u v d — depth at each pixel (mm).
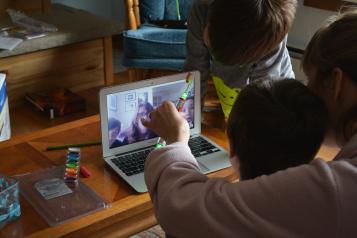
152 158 816
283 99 728
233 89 1515
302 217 599
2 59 2393
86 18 2867
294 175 621
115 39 4191
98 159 1343
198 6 1495
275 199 610
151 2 3105
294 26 3270
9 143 1412
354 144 663
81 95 2658
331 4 2965
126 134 1359
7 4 2961
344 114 711
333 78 697
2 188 1091
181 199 693
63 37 2541
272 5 1174
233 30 1179
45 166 1304
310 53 741
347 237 595
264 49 1212
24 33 2543
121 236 1160
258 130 713
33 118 2420
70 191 1185
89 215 1097
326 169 612
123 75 3531
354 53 667
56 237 1026
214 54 1261
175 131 909
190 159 800
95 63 2732
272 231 603
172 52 2852
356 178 603
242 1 1168
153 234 1903
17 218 1072
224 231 628
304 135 707
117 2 4211
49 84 2605
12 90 2490
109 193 1186
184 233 679
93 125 1537
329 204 590
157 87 1379
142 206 1152
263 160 729
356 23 694
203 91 1605
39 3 3053
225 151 1394
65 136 1461
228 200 640
